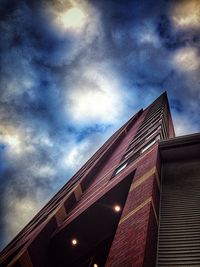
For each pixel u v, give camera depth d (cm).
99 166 2556
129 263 656
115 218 1295
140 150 1673
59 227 1502
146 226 741
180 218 859
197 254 708
